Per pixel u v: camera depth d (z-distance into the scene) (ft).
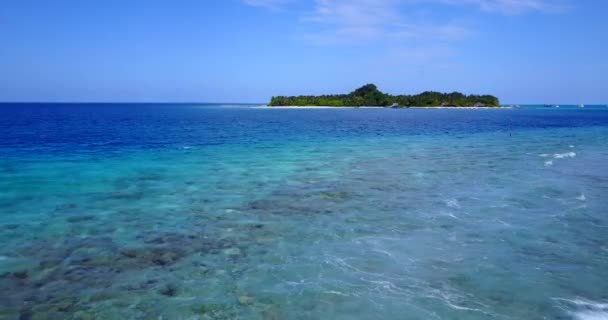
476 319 24.79
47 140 121.08
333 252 35.01
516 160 85.30
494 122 247.29
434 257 33.91
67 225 41.22
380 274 30.83
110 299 27.25
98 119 274.16
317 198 52.85
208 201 51.03
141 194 54.03
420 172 71.26
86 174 66.90
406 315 25.23
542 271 31.42
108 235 38.68
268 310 25.90
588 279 30.17
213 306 26.40
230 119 282.15
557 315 25.22
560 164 79.61
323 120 266.16
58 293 27.91
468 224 42.32
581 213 46.11
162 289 28.60
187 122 240.53
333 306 26.32
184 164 78.48
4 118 277.64
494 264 32.60
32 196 51.90
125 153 93.15
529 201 51.26
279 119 281.95
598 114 420.36
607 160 84.64
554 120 279.69
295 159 86.38
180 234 39.27
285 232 39.96
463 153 97.19
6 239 37.11
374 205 49.60
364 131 168.96
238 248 35.96
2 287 28.53
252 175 67.87
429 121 255.91
